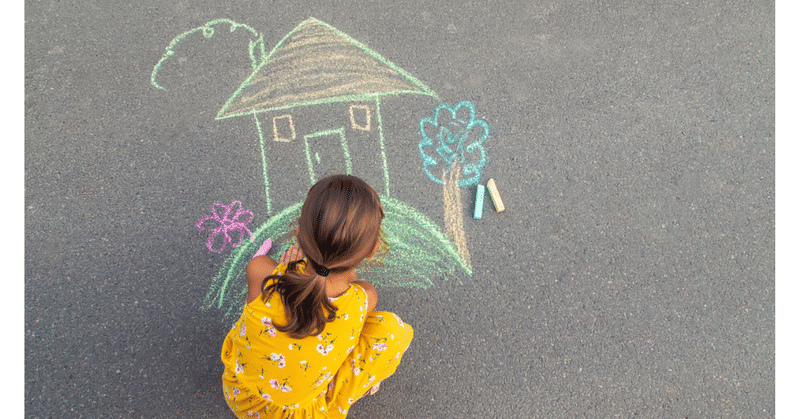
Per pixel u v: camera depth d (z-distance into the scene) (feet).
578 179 8.34
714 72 8.85
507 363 7.60
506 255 7.98
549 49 8.86
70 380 7.23
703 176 8.41
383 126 8.43
